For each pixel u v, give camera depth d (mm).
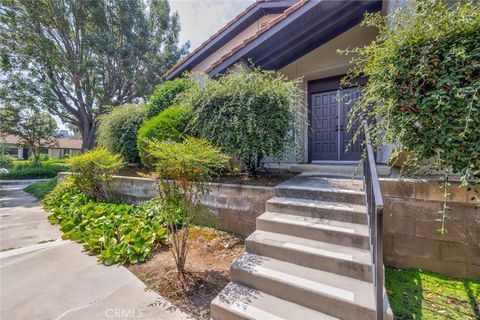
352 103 5898
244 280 2420
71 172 6957
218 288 2572
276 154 4512
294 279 2230
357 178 4234
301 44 5695
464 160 2090
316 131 6422
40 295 2494
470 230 2500
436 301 2213
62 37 15055
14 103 15602
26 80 14766
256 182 4277
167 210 2795
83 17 15031
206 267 2988
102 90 17438
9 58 13977
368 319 1814
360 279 2184
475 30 2027
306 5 4750
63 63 14891
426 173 2941
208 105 4684
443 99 2117
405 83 2346
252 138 4340
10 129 17203
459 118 2084
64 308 2291
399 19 2504
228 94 4523
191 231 4000
